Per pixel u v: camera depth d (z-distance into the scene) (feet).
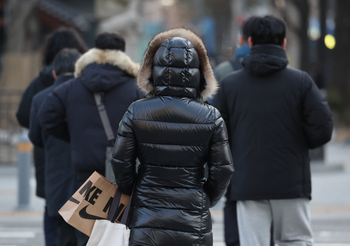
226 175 30.91
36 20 216.54
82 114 40.81
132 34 248.93
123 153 30.60
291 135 39.52
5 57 201.36
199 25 461.37
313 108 39.11
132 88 41.65
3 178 116.67
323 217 78.43
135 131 30.42
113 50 41.93
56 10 206.18
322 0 226.38
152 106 30.50
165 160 30.22
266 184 39.09
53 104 41.55
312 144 40.16
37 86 52.90
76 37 51.72
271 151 39.27
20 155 82.38
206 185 31.76
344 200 90.63
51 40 51.67
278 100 39.55
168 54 30.50
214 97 42.11
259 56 39.91
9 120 140.46
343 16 243.60
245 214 40.06
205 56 31.65
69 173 44.47
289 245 39.88
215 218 77.36
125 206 32.07
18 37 211.61
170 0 519.19
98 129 40.63
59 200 44.29
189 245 29.58
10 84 198.59
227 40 428.15
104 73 40.50
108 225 30.96
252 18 49.19
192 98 31.07
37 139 46.96
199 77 31.32
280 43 40.86
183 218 29.68
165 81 30.55
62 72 47.62
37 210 82.99
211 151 30.89
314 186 104.06
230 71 50.14
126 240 31.40
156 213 29.73
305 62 237.25
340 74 244.63
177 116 30.27
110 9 235.20
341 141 206.69
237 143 40.55
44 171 50.34
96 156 40.09
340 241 64.64
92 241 31.07
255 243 39.65
